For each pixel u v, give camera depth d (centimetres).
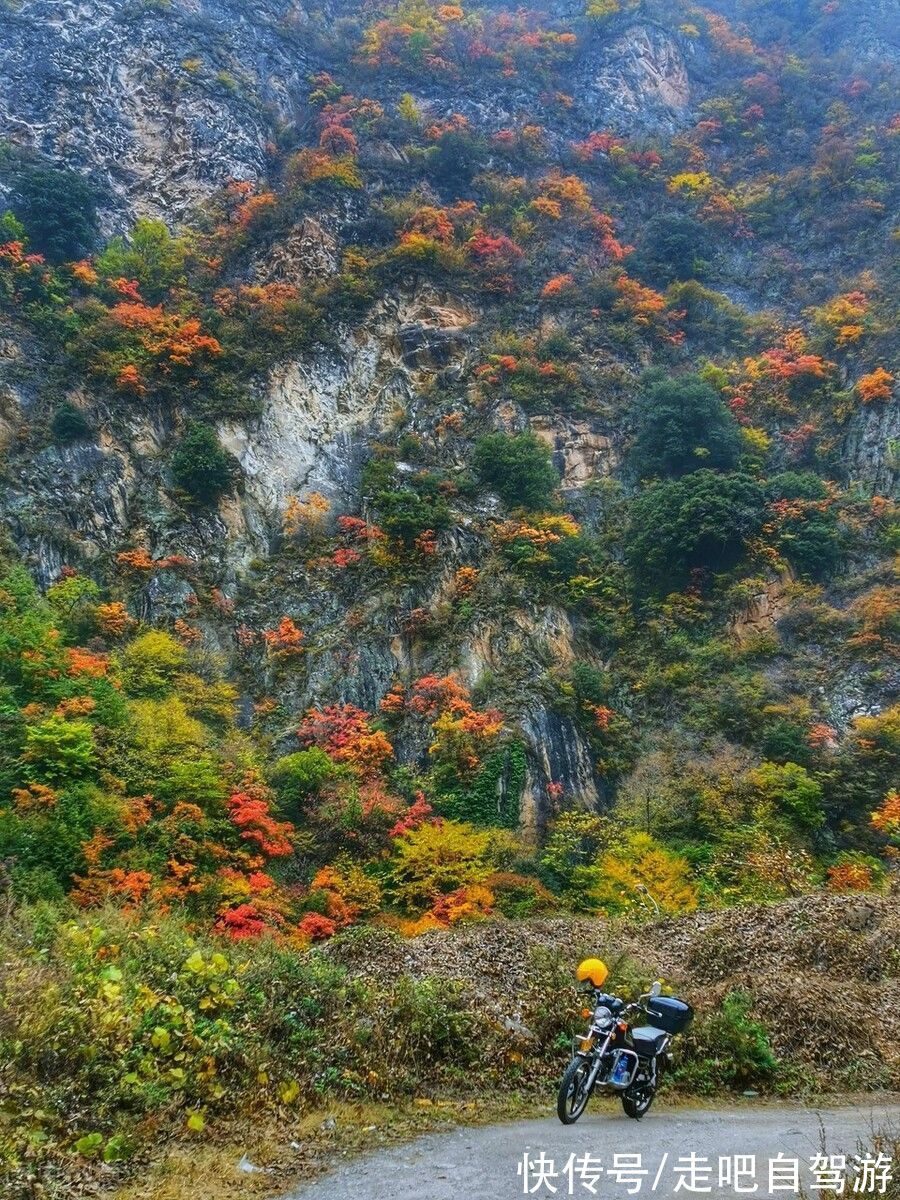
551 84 6931
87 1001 708
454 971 1091
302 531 4134
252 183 5662
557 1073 880
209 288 4906
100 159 5503
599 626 3788
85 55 5819
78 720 2544
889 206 5672
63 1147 577
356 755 3033
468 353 4919
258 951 993
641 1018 943
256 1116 700
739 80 7250
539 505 4144
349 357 4803
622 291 5309
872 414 4338
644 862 2488
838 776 2989
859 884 2305
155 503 3922
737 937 1323
